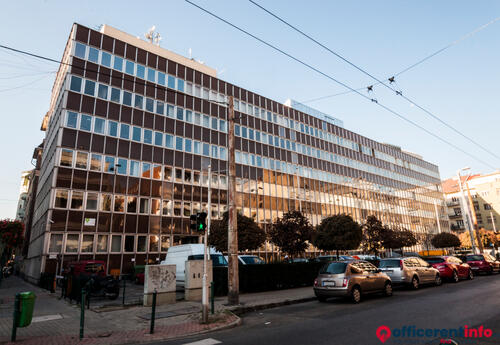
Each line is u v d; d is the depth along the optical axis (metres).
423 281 16.11
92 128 28.53
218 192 36.19
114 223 28.20
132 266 28.38
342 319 8.89
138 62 32.84
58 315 10.58
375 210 55.91
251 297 14.11
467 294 12.99
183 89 35.97
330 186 49.44
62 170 26.30
